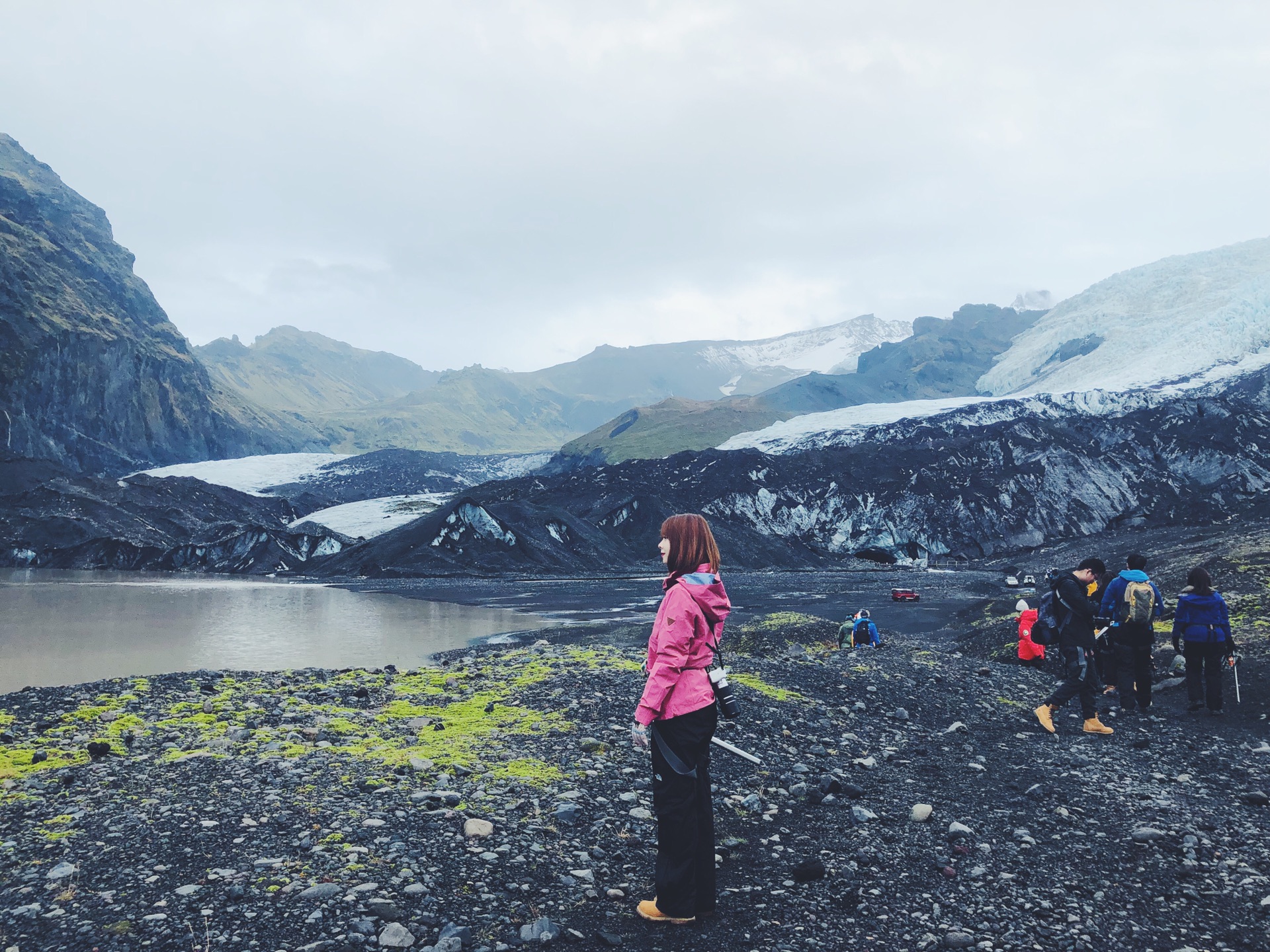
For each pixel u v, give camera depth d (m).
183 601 56.94
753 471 138.25
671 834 4.45
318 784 6.66
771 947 4.15
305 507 168.00
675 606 4.63
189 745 8.41
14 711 10.33
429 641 34.16
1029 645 16.77
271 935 4.00
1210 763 8.54
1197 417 138.62
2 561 103.62
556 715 9.84
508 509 108.38
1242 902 4.75
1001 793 7.32
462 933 4.08
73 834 5.42
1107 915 4.59
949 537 120.44
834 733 9.90
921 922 4.50
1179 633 11.50
